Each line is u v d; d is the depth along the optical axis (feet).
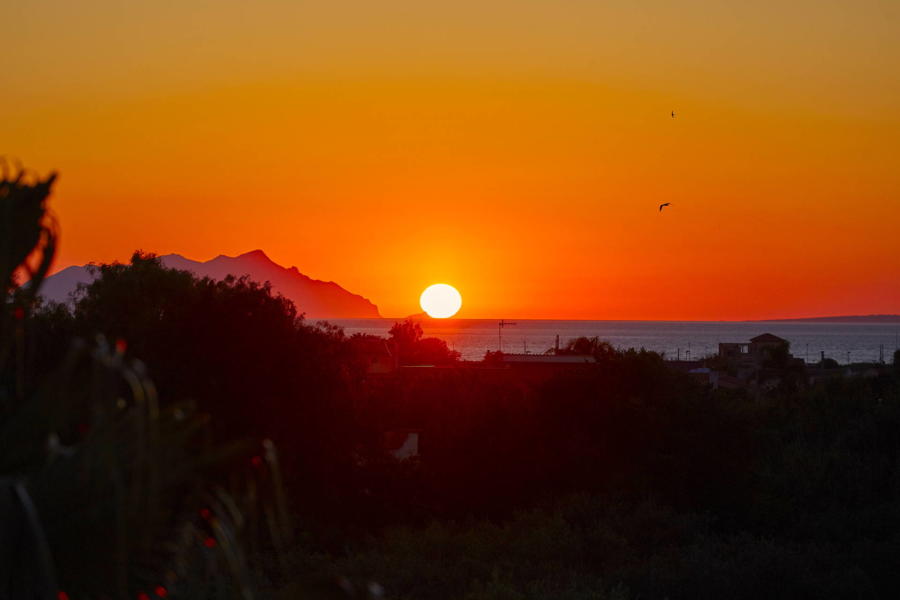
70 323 154.51
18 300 22.62
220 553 22.09
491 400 197.88
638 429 188.85
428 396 203.62
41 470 19.15
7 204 21.94
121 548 17.46
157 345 165.17
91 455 18.72
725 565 123.54
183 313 169.89
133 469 19.27
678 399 196.24
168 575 19.83
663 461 186.19
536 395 205.46
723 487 186.91
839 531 162.71
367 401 197.36
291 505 152.25
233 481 21.71
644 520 154.51
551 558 126.11
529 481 188.85
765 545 135.85
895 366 406.21
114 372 17.24
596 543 131.75
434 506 188.65
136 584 19.30
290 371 166.61
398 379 285.43
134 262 209.77
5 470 20.52
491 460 189.26
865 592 119.24
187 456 20.59
